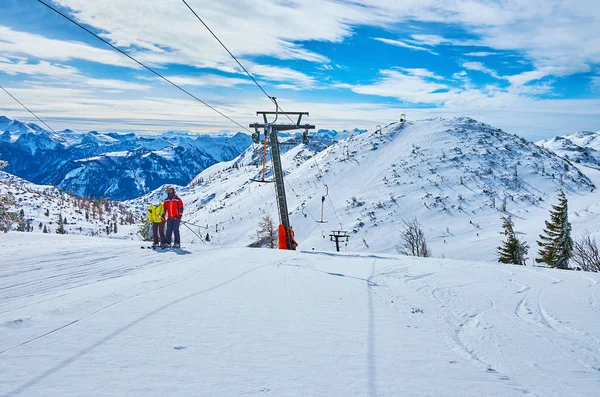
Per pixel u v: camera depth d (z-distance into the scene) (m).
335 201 146.38
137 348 4.10
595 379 3.73
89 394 3.03
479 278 9.20
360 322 5.47
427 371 3.78
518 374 3.82
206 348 4.18
